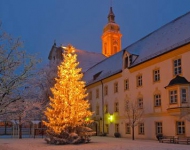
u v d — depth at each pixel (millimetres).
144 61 32656
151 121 30938
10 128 50719
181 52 27078
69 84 26609
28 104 13500
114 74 39750
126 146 21484
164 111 28781
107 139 32125
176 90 26609
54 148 20922
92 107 47219
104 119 42531
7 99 11680
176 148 19078
